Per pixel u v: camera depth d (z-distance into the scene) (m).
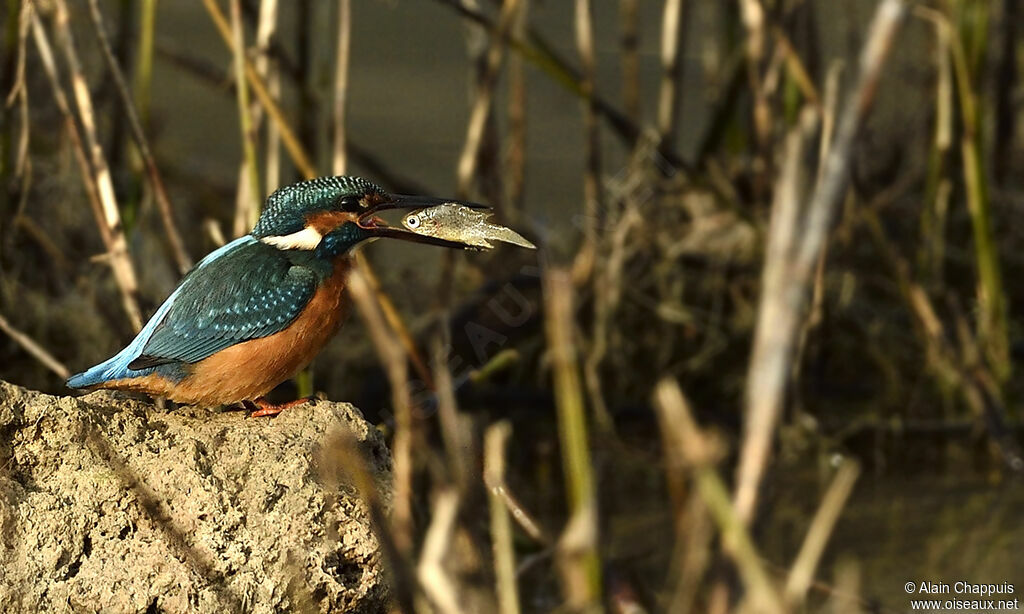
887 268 15.48
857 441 13.63
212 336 7.34
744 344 14.70
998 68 16.55
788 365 4.78
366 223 7.97
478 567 6.88
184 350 7.32
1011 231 16.42
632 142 13.95
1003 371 13.85
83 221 13.32
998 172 16.67
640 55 21.20
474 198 15.41
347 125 18.75
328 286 7.69
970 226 16.30
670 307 14.62
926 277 14.91
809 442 13.28
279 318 7.42
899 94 17.80
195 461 6.39
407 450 6.69
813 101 12.01
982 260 13.68
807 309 12.05
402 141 18.23
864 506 12.56
